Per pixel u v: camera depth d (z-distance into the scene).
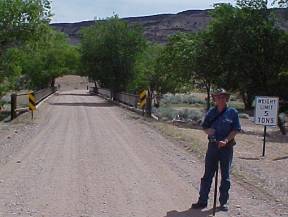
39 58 67.75
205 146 17.05
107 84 55.81
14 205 8.48
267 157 15.55
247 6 32.44
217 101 8.52
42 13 32.09
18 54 31.64
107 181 10.64
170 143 17.86
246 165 13.47
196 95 76.19
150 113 31.83
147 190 9.85
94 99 59.62
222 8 32.78
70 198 9.05
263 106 15.52
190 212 8.26
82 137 18.98
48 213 8.02
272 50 32.34
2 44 31.02
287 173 12.41
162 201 8.98
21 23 30.75
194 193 9.67
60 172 11.58
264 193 9.87
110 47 53.69
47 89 60.09
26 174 11.29
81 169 12.01
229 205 8.80
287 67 32.59
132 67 53.81
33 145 16.50
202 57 33.81
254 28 32.09
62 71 80.56
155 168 12.41
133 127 23.75
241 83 33.34
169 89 51.69
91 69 55.38
